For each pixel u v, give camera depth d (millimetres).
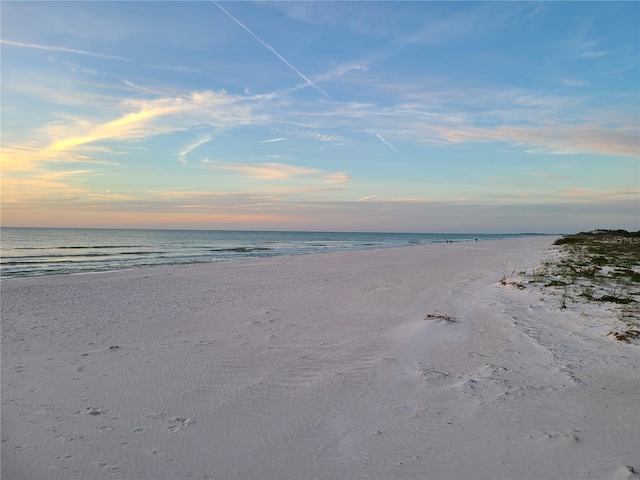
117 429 3619
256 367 5176
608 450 3158
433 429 3535
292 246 48375
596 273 13641
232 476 2934
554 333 6555
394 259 24219
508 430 3498
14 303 10047
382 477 2889
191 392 4414
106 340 6641
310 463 3078
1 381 4777
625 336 6176
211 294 11328
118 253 31719
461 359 5375
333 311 8758
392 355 5570
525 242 52875
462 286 11883
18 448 3324
